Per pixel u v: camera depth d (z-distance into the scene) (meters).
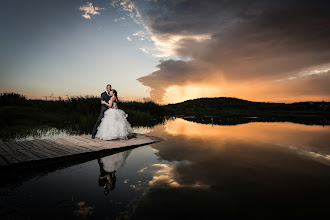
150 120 16.45
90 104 15.17
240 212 2.63
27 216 2.52
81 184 3.59
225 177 3.87
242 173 4.08
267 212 2.63
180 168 4.41
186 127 12.01
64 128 10.27
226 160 5.02
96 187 3.44
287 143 7.09
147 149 6.32
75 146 6.25
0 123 10.20
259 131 10.17
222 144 6.97
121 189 3.34
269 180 3.70
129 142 7.06
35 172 4.32
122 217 2.50
